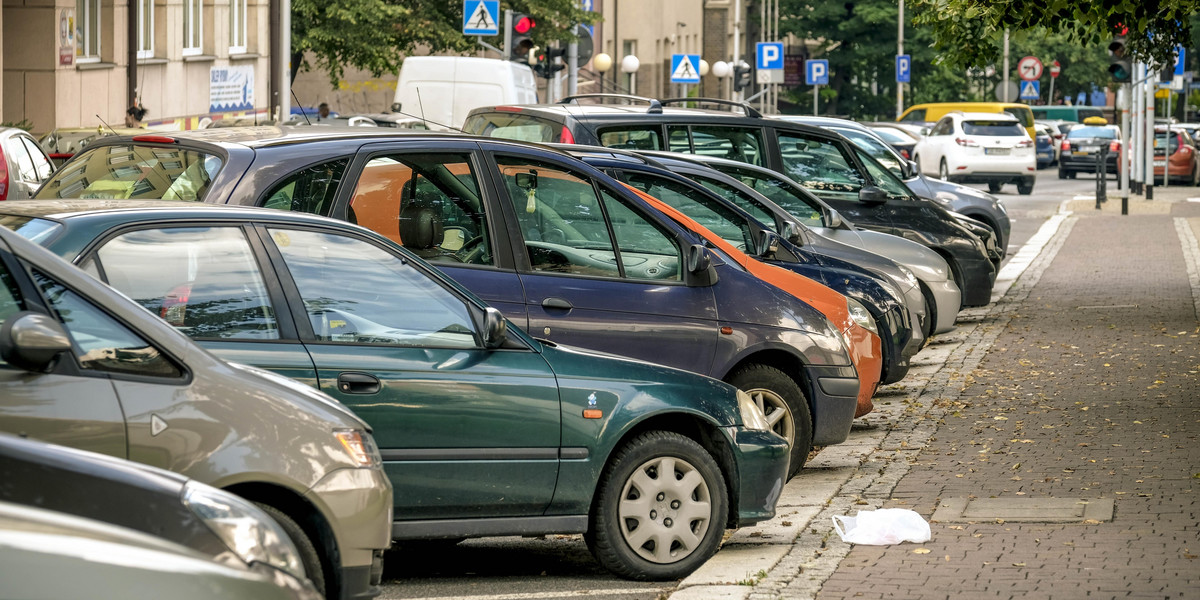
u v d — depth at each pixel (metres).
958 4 40.84
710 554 19.97
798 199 37.16
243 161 21.11
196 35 87.06
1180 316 48.44
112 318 14.16
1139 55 55.56
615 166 28.06
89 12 73.38
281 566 10.57
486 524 18.42
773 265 29.12
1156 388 35.28
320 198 21.47
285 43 91.06
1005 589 18.67
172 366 14.36
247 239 17.25
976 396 35.09
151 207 17.12
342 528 14.90
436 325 18.17
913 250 39.59
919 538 21.47
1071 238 79.50
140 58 79.62
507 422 18.25
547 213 22.97
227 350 16.67
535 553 21.83
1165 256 69.31
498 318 18.31
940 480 25.92
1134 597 18.22
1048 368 38.91
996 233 58.53
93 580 8.13
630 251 23.61
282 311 17.17
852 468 27.36
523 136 38.25
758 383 24.75
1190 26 52.62
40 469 9.69
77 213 16.70
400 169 22.06
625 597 19.00
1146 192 108.44
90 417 13.71
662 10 176.75
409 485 17.73
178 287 16.72
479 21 74.00
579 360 19.16
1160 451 27.83
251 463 14.41
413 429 17.69
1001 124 118.50
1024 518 22.73
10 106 69.06
